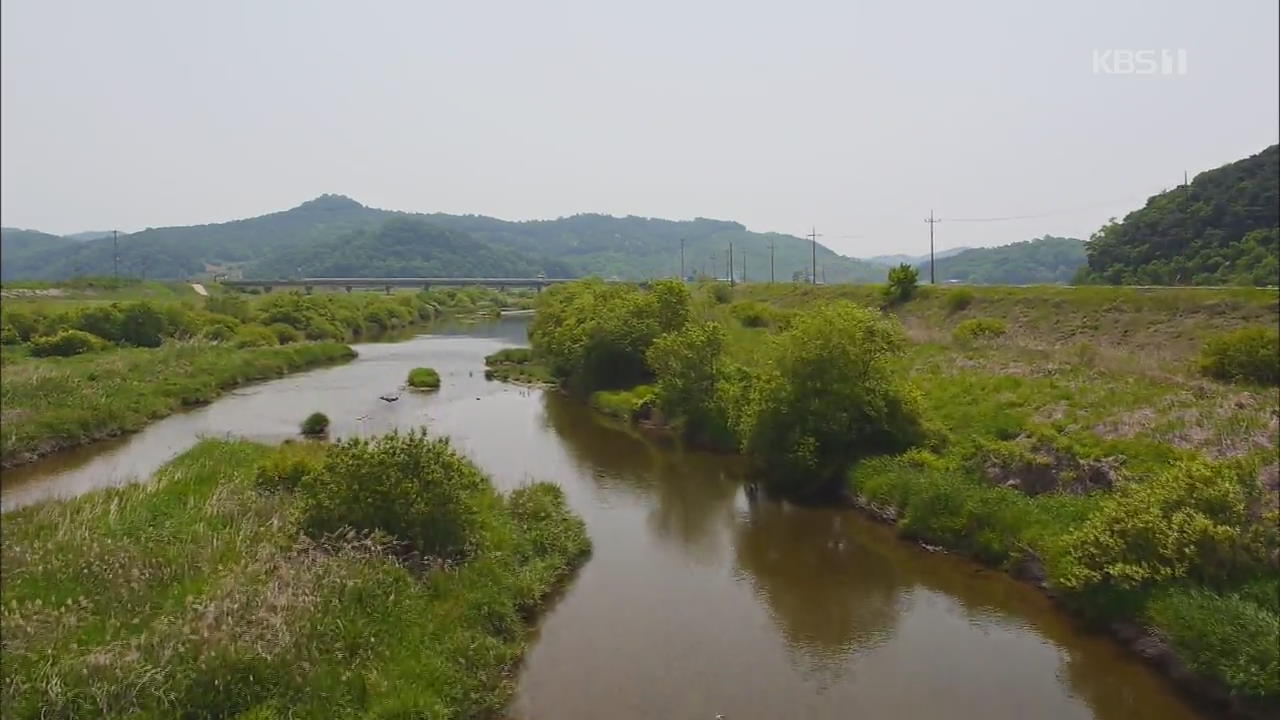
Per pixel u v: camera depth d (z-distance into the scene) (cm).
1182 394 2638
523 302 15125
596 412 4156
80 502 2155
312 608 1398
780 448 2712
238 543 1756
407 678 1321
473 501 2061
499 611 1639
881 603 1842
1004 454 2270
